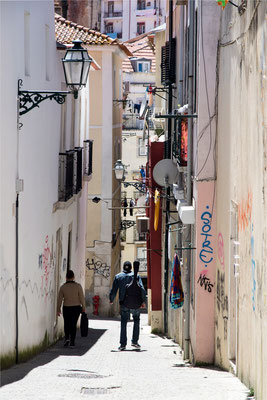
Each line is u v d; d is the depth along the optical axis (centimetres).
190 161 2605
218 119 2286
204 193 2333
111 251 5906
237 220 1886
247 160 1664
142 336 3931
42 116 2766
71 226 3888
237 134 1853
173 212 3591
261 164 1438
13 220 2200
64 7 8056
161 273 4284
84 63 2294
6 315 2089
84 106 4419
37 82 2622
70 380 1805
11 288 2166
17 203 2255
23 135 2358
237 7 1805
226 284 2070
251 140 1598
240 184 1792
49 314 3014
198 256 2334
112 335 3722
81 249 4497
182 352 2731
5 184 2083
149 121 5591
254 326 1530
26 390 1599
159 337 3900
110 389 1648
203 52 2312
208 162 2330
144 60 10975
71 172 3494
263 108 1411
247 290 1647
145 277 9288
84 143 4350
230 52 1998
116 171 5166
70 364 2255
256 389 1463
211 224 2330
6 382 1739
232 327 1998
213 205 2328
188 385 1684
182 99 3319
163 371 2083
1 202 2031
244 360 1695
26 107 2252
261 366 1407
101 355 2636
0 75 1986
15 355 2231
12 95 2158
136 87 10894
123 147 8975
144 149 8981
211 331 2333
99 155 5884
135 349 2898
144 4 16612
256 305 1503
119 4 16712
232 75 1956
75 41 2319
